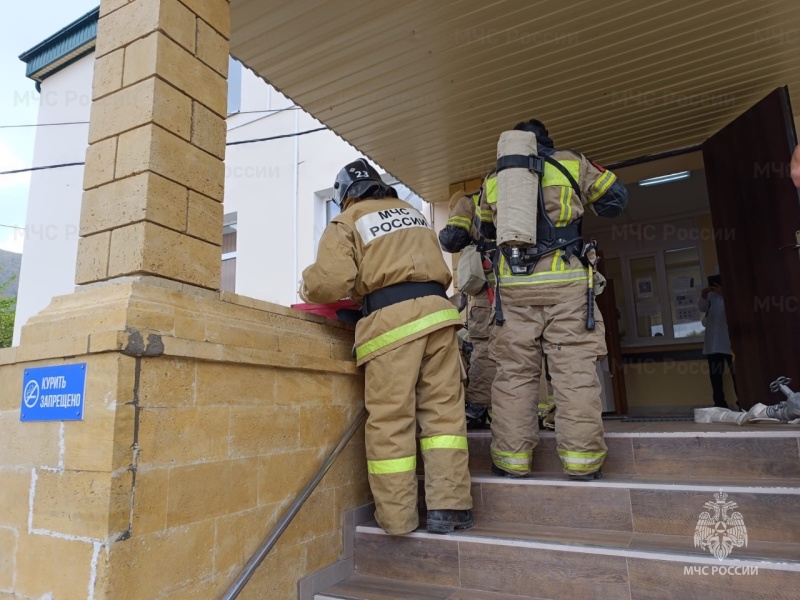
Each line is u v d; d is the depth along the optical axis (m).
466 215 3.29
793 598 1.72
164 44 1.86
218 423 1.82
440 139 4.61
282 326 2.22
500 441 2.55
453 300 4.07
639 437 2.58
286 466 2.11
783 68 3.72
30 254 9.12
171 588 1.60
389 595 2.12
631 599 1.90
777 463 2.34
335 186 2.73
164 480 1.60
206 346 1.75
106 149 1.87
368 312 2.45
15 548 1.63
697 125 4.45
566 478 2.46
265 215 7.48
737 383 4.14
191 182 1.90
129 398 1.52
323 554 2.27
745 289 3.99
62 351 1.61
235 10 3.17
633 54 3.57
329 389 2.41
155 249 1.75
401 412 2.30
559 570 2.02
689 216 7.29
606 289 6.42
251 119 7.80
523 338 2.54
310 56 3.58
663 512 2.18
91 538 1.46
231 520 1.83
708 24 3.28
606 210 2.69
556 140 4.67
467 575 2.17
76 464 1.53
